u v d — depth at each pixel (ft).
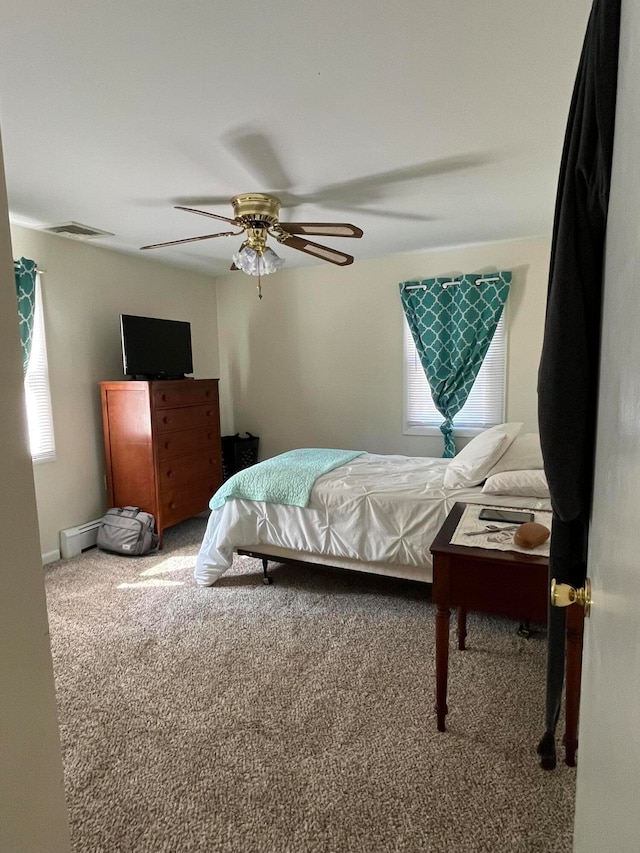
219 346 17.65
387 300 14.82
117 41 4.93
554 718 5.02
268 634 8.33
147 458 12.44
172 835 4.76
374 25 4.79
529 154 7.69
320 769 5.48
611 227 2.35
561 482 3.20
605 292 2.55
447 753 5.66
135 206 9.86
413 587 10.09
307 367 16.24
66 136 6.93
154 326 13.37
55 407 11.98
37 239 11.44
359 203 9.86
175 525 14.51
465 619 7.64
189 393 13.46
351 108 6.30
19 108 6.17
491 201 9.82
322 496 9.31
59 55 5.14
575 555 3.87
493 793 5.12
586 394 3.04
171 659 7.63
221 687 6.93
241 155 7.60
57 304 11.93
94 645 8.06
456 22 4.78
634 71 1.76
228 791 5.22
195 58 5.24
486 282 13.33
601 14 2.51
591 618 2.67
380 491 9.02
